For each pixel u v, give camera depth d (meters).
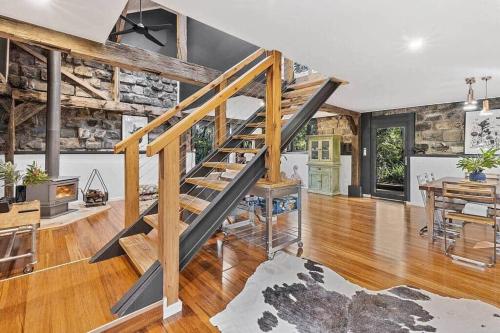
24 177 4.21
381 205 5.63
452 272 2.53
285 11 1.97
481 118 4.96
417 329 1.73
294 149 8.47
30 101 4.91
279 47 2.67
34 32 2.38
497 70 3.31
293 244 3.28
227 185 2.64
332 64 3.15
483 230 3.84
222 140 3.81
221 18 2.09
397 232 3.77
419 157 5.80
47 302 1.92
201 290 2.21
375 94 4.74
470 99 3.78
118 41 4.23
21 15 2.19
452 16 2.01
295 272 2.53
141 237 2.78
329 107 5.89
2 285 2.15
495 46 2.57
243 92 4.41
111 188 5.96
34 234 2.53
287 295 2.13
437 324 1.78
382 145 6.51
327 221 4.33
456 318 1.84
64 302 1.92
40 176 4.10
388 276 2.46
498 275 2.47
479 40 2.43
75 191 4.64
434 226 3.55
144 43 6.38
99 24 2.36
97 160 5.76
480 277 2.44
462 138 5.21
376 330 1.72
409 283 2.33
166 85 6.73
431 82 3.90
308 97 3.80
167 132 1.87
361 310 1.93
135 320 1.77
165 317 1.85
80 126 5.64
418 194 5.76
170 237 1.90
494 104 4.80
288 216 4.63
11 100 4.68
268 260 2.80
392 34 2.34
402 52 2.76
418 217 4.62
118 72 5.90
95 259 2.59
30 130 5.06
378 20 2.09
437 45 2.56
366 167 6.76
